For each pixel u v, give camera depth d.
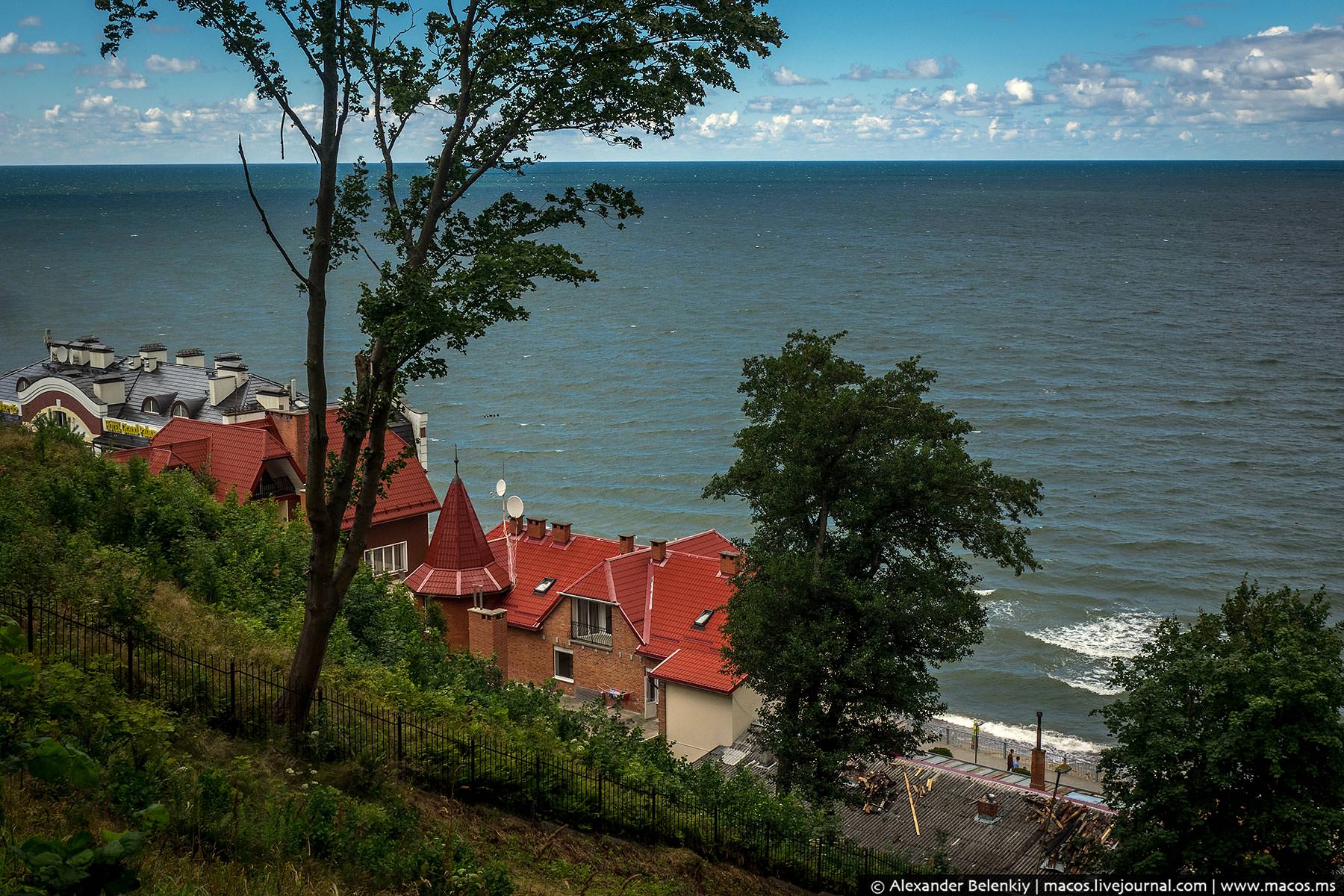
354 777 19.34
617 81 19.44
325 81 18.72
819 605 34.53
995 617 80.75
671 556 55.72
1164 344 174.88
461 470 115.88
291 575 33.56
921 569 34.81
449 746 21.75
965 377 154.00
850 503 33.94
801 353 36.91
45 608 20.66
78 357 76.94
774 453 36.28
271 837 15.46
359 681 25.23
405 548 53.16
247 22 17.92
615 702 52.84
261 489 47.47
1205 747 27.66
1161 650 31.80
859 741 33.94
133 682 19.42
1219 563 89.25
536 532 59.62
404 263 19.23
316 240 19.17
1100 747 64.50
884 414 34.38
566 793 22.81
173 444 47.78
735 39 19.50
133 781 14.98
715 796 26.83
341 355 170.38
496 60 18.83
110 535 30.86
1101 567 88.56
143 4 17.55
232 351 172.25
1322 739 26.44
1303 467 112.44
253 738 19.70
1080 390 145.25
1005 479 34.28
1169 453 117.31
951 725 67.19
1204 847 27.98
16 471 33.19
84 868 7.80
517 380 155.38
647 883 20.91
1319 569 87.94
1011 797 45.03
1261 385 146.38
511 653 56.03
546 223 20.81
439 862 16.62
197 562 29.92
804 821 27.12
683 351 175.62
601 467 116.75
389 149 19.80
